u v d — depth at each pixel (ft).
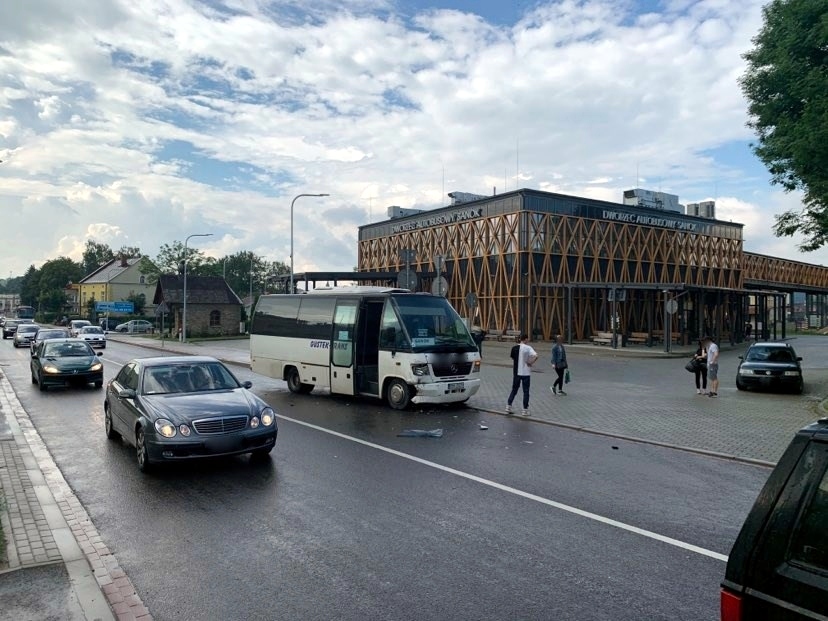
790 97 50.65
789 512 8.03
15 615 14.67
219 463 30.55
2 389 62.03
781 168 53.67
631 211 174.29
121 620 14.52
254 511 22.98
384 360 49.42
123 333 234.79
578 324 160.66
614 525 21.39
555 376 77.36
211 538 20.21
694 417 45.37
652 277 177.78
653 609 15.20
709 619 14.69
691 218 189.37
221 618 14.83
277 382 68.95
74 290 368.07
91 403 52.24
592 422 42.80
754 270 242.37
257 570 17.63
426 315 49.85
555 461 31.22
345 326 52.75
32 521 21.52
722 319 191.21
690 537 20.26
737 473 29.14
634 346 142.00
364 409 48.98
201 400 30.50
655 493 25.46
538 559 18.35
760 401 55.62
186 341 166.61
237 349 128.98
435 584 16.66
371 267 203.10
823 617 7.27
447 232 174.60
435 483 26.81
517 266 153.48
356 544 19.60
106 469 29.43
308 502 24.06
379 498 24.54
